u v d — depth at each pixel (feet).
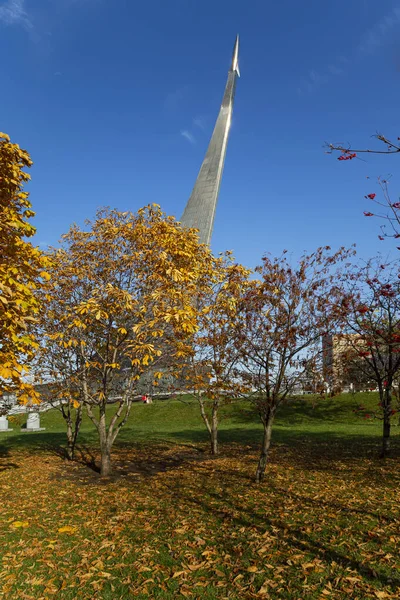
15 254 27.61
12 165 27.50
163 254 36.52
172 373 42.24
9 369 25.16
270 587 16.74
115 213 42.83
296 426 74.33
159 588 16.94
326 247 35.94
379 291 39.86
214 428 51.65
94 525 25.30
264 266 35.47
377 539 20.99
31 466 46.50
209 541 21.81
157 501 30.32
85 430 79.25
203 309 40.78
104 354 42.11
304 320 34.76
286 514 25.71
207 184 199.72
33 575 18.37
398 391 43.62
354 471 37.81
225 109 219.82
